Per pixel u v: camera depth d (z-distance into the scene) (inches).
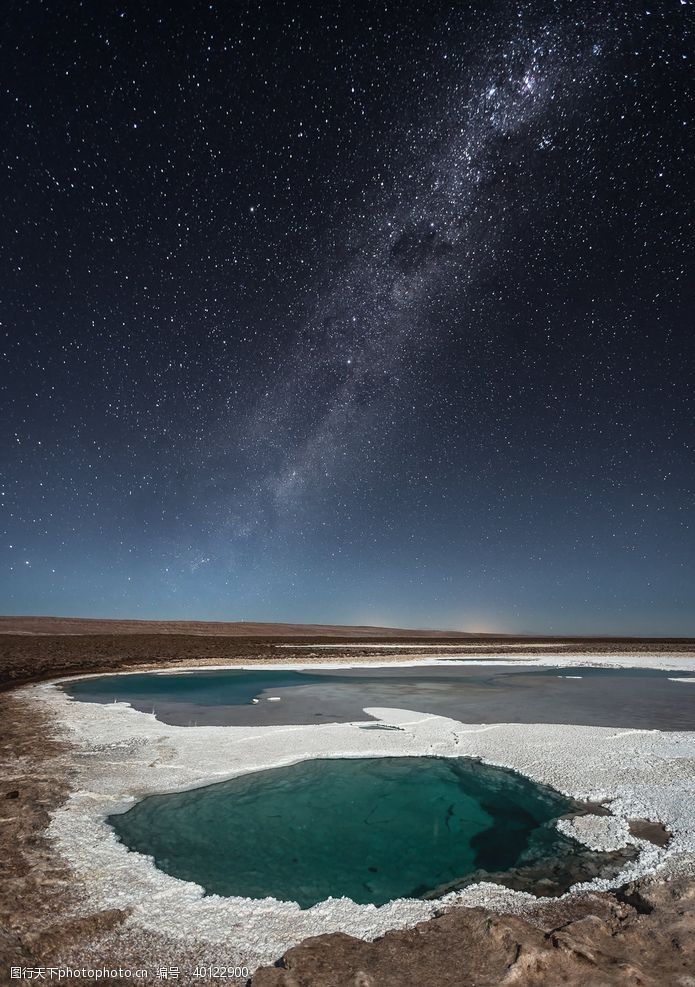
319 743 328.5
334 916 144.7
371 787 254.2
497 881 166.9
